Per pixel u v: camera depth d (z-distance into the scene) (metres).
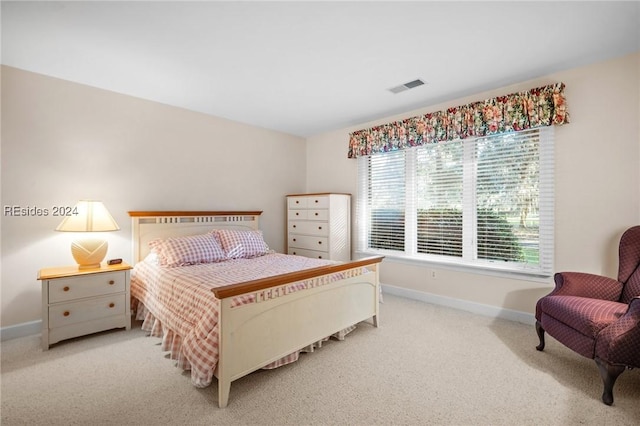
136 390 1.95
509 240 3.23
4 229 2.72
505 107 3.12
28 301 2.83
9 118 2.73
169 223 3.67
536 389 1.97
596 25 2.12
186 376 2.12
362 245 4.55
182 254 3.16
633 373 2.14
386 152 4.25
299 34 2.23
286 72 2.85
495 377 2.11
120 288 2.90
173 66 2.72
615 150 2.62
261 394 1.92
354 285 2.77
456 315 3.36
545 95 2.87
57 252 2.97
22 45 2.37
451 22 2.08
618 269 2.49
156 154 3.62
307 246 4.59
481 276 3.41
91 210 2.83
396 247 4.20
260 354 2.00
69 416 1.71
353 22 2.09
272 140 4.86
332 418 1.71
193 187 3.94
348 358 2.38
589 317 1.95
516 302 3.18
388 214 4.29
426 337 2.78
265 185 4.77
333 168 4.95
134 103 3.45
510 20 2.06
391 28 2.16
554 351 2.49
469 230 3.51
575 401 1.85
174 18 2.03
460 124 3.45
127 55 2.53
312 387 2.00
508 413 1.74
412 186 4.02
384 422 1.68
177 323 2.30
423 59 2.61
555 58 2.60
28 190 2.83
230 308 1.82
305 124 4.58
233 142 4.37
